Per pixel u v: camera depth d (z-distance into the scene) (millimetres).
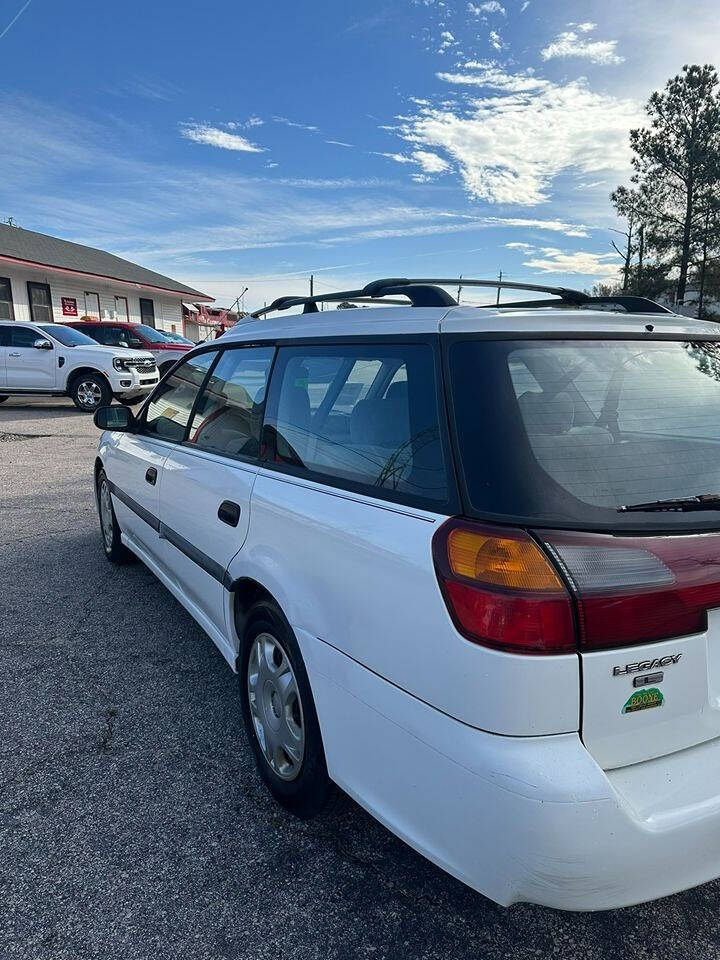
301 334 2703
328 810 2385
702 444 1989
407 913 2086
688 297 37250
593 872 1542
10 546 5574
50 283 22359
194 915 2062
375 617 1889
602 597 1576
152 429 4156
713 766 1719
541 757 1556
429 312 2176
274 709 2523
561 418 1861
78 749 2879
